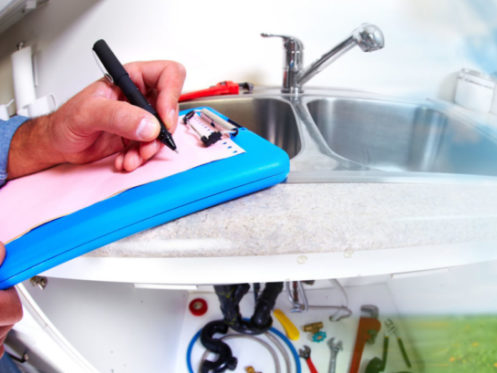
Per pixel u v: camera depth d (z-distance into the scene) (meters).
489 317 0.40
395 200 0.31
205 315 0.81
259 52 0.76
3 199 0.33
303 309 0.78
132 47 0.77
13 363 0.43
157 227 0.29
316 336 0.72
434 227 0.29
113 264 0.31
